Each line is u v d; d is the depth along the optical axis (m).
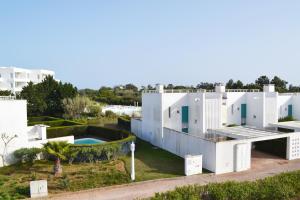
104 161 24.42
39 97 50.41
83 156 24.08
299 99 39.19
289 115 40.03
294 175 15.95
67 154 23.02
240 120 35.22
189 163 20.92
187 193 13.41
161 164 23.61
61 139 26.48
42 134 28.75
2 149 22.97
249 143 22.53
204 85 80.62
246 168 22.38
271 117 33.59
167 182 19.42
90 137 37.00
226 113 34.09
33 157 23.53
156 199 12.77
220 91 35.00
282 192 13.82
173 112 30.44
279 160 24.92
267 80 83.38
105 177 19.86
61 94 53.62
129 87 125.25
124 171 21.59
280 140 25.91
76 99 53.31
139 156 26.33
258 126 33.56
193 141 24.05
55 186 18.31
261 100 33.16
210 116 29.25
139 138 35.62
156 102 31.02
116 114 58.78
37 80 89.38
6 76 80.00
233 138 25.33
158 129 30.55
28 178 19.83
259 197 13.68
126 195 17.11
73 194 17.27
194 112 30.11
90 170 21.55
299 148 25.58
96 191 17.77
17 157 23.41
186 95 31.09
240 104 35.22
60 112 54.03
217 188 13.82
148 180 19.62
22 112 23.98
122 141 26.36
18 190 17.48
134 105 76.19
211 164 21.72
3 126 22.97
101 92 96.19
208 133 28.70
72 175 20.44
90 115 57.03
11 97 25.00
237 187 13.87
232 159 21.95
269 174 21.09
